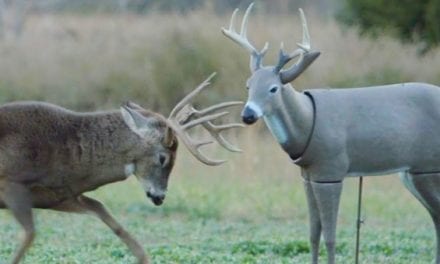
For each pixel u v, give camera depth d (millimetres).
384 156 21844
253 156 39656
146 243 28578
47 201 22547
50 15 63219
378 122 21766
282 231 31188
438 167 22312
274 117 21297
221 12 67375
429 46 53188
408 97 22109
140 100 50750
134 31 53719
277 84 21172
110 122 22438
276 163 39812
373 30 54438
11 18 60719
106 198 36031
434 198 22469
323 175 21578
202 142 22578
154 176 22531
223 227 31797
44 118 22266
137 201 35812
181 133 22422
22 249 22203
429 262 25891
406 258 26375
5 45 52969
